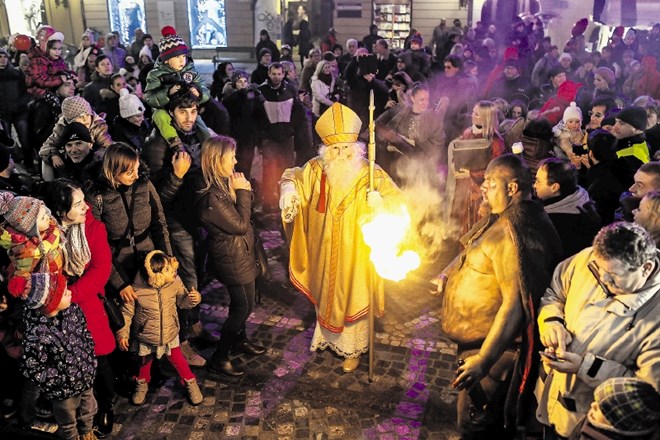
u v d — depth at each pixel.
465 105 7.77
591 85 9.91
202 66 21.64
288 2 21.16
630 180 3.96
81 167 4.43
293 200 3.76
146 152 4.45
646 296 2.21
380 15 20.44
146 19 22.62
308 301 5.12
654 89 9.16
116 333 3.67
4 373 3.69
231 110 7.31
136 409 3.78
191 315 4.46
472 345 2.99
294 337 4.57
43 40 8.66
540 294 2.66
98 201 3.66
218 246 3.78
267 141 7.31
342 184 3.82
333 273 3.91
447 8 20.06
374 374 4.09
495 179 2.74
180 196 4.08
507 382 2.98
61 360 3.04
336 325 3.98
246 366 4.20
